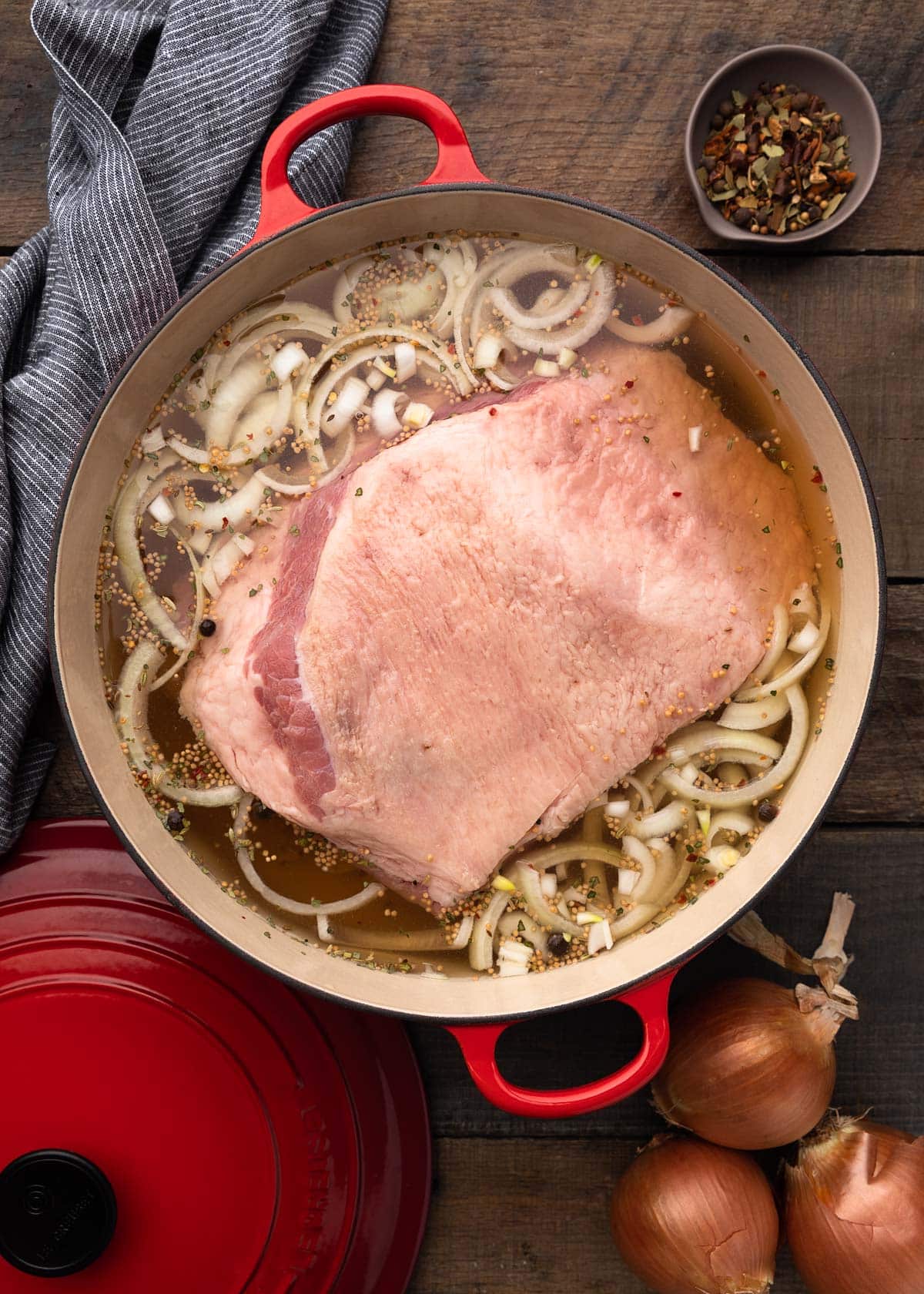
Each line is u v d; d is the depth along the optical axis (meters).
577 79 0.66
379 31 0.65
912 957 0.67
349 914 0.60
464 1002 0.59
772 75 0.64
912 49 0.66
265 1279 0.64
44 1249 0.61
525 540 0.58
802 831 0.60
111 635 0.60
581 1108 0.57
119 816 0.58
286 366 0.61
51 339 0.63
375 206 0.58
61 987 0.63
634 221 0.57
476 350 0.61
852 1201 0.62
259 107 0.63
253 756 0.58
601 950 0.60
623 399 0.60
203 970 0.64
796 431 0.61
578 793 0.59
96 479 0.59
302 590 0.58
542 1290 0.66
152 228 0.62
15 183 0.66
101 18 0.62
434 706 0.58
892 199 0.66
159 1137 0.64
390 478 0.58
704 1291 0.62
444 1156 0.67
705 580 0.59
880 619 0.58
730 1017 0.63
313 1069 0.64
